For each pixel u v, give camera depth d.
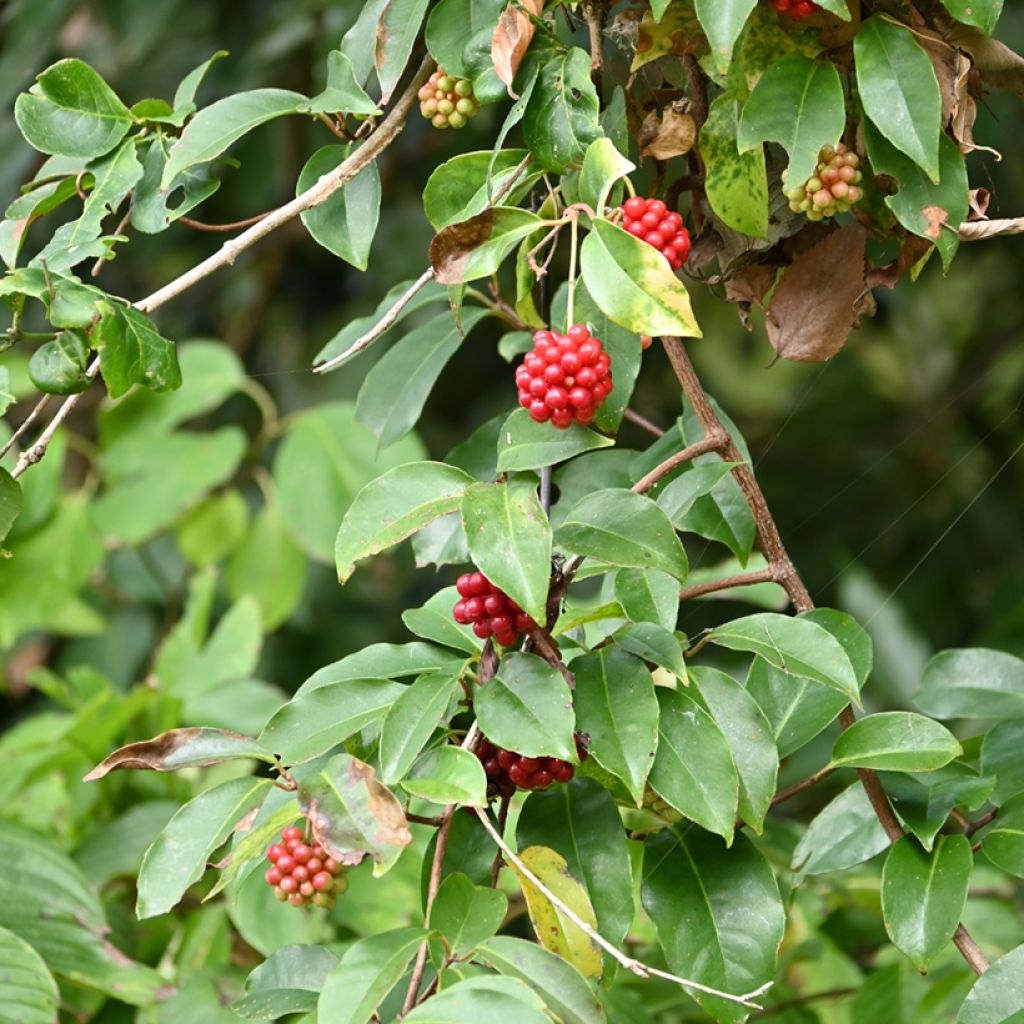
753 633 1.10
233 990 1.29
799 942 1.42
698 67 1.12
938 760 1.10
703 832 1.11
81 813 1.45
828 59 1.09
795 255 1.14
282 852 1.05
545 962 1.03
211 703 1.50
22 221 1.14
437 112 1.12
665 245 1.06
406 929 1.03
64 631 1.89
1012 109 1.84
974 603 2.20
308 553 1.80
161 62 1.99
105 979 1.31
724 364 2.70
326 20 1.86
